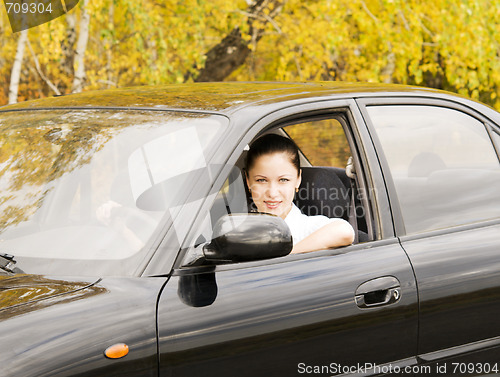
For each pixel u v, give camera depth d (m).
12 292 2.44
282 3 15.12
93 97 3.42
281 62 15.74
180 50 14.44
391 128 3.38
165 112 3.07
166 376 2.43
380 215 3.18
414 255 3.16
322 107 3.15
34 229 2.88
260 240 2.56
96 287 2.47
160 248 2.60
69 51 14.73
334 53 16.50
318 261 2.91
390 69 17.72
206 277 2.61
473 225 3.46
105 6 13.34
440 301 3.16
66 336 2.27
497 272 3.36
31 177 3.07
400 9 14.56
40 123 3.24
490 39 14.86
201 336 2.50
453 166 3.60
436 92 3.68
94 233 2.76
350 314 2.87
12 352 2.17
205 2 14.62
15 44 15.92
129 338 2.36
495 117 3.85
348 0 14.59
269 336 2.65
